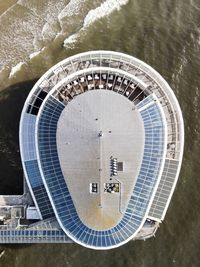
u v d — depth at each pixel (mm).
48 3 72438
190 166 67625
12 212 60469
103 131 57156
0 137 68688
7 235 60031
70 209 57812
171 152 60531
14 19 72125
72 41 71250
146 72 61281
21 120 59969
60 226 58156
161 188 59594
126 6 71750
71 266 65812
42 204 59844
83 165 57281
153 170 57906
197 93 69062
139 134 57406
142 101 58656
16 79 70375
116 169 57125
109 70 59125
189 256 65562
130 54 69938
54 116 58812
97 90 57938
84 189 57156
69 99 59188
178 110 60562
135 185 57625
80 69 61156
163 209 59531
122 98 57906
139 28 70875
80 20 71938
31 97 60625
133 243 66125
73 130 57469
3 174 68062
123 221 57656
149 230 60656
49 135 58625
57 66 60906
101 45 70688
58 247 66312
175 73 69438
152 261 65688
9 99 69625
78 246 66312
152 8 71562
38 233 59906
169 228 66250
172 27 70750
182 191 67062
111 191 57125
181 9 71312
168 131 60781
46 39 71688
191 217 66500
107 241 57656
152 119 58438
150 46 70125
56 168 58125
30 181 59688
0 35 71812
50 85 60812
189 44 70250
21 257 66188
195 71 69562
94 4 72188
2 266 66062
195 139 68250
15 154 68375
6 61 71188
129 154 57344
